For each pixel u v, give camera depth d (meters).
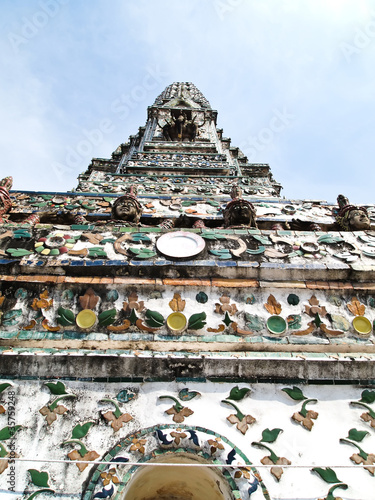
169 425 4.60
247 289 6.10
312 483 4.24
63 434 4.51
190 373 5.04
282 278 6.28
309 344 5.52
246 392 4.95
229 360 5.11
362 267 6.38
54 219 9.42
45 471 4.21
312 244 7.05
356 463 4.44
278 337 5.59
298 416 4.79
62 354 5.06
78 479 4.15
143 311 5.74
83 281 5.97
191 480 4.57
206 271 6.22
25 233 6.94
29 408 4.71
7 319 5.63
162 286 6.02
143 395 4.86
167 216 9.53
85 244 6.75
